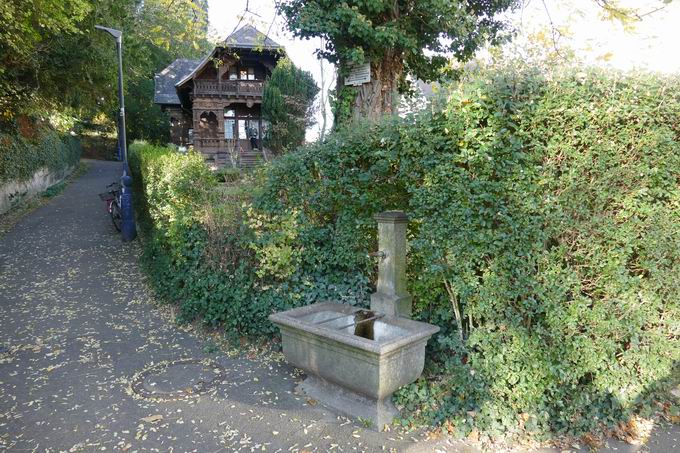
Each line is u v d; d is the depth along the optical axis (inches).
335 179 186.9
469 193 134.0
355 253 191.5
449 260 140.8
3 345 205.5
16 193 583.8
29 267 342.0
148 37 524.1
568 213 124.8
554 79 123.3
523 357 132.0
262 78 1033.5
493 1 271.3
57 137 852.6
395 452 126.0
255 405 151.3
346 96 250.1
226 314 211.3
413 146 147.1
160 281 273.0
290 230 197.6
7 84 459.8
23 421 142.3
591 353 127.7
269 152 704.4
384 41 231.6
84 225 496.7
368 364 131.1
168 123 1460.4
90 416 145.2
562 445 129.4
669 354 132.6
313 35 243.8
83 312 251.3
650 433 134.4
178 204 258.2
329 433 134.8
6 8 344.5
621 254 125.3
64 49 477.7
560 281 127.8
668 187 124.9
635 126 119.6
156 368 181.3
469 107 131.7
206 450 127.3
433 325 148.6
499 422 135.6
